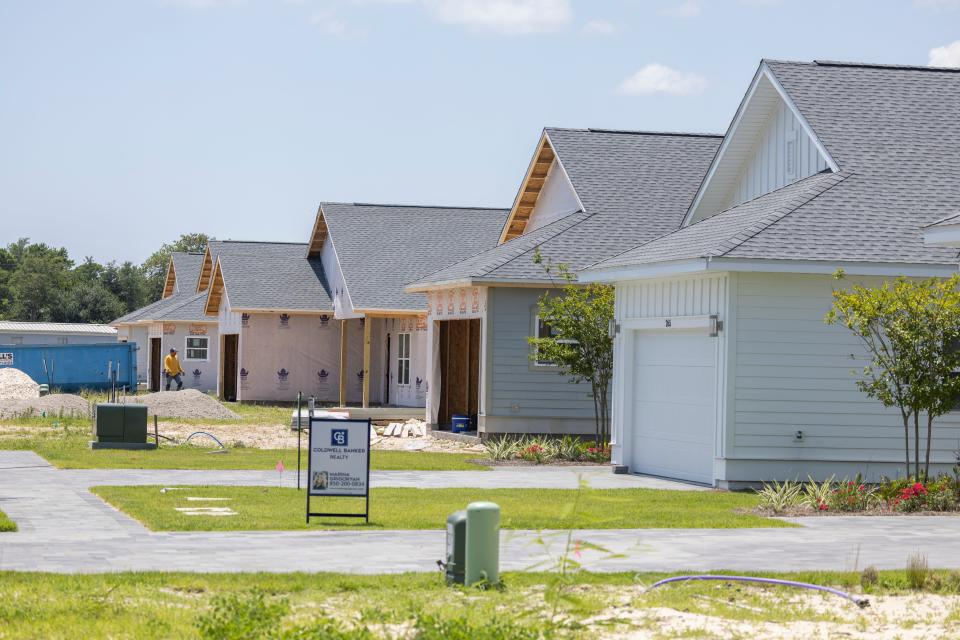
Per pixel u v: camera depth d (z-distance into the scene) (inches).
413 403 1772.9
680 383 920.9
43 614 385.7
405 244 1910.7
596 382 1202.0
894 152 943.7
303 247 2170.3
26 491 748.0
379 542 561.0
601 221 1275.8
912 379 742.5
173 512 645.3
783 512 707.4
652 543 575.2
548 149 1413.6
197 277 2662.4
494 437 1206.3
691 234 967.0
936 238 666.2
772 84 1013.2
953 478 852.0
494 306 1206.3
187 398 1567.4
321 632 339.6
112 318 4340.6
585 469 1002.7
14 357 2037.4
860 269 828.6
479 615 388.8
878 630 389.7
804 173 984.9
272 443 1213.1
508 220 1483.8
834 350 854.5
